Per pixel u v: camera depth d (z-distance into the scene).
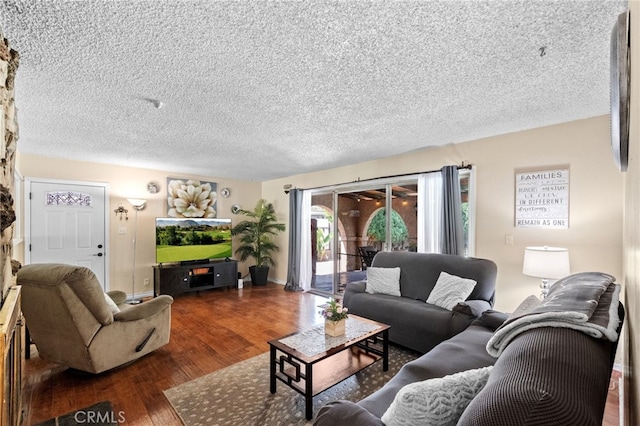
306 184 5.73
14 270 2.19
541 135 3.04
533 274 2.62
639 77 0.59
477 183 3.48
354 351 2.59
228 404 2.05
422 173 3.92
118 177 4.95
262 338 3.23
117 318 2.46
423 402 0.94
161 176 5.40
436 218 3.81
